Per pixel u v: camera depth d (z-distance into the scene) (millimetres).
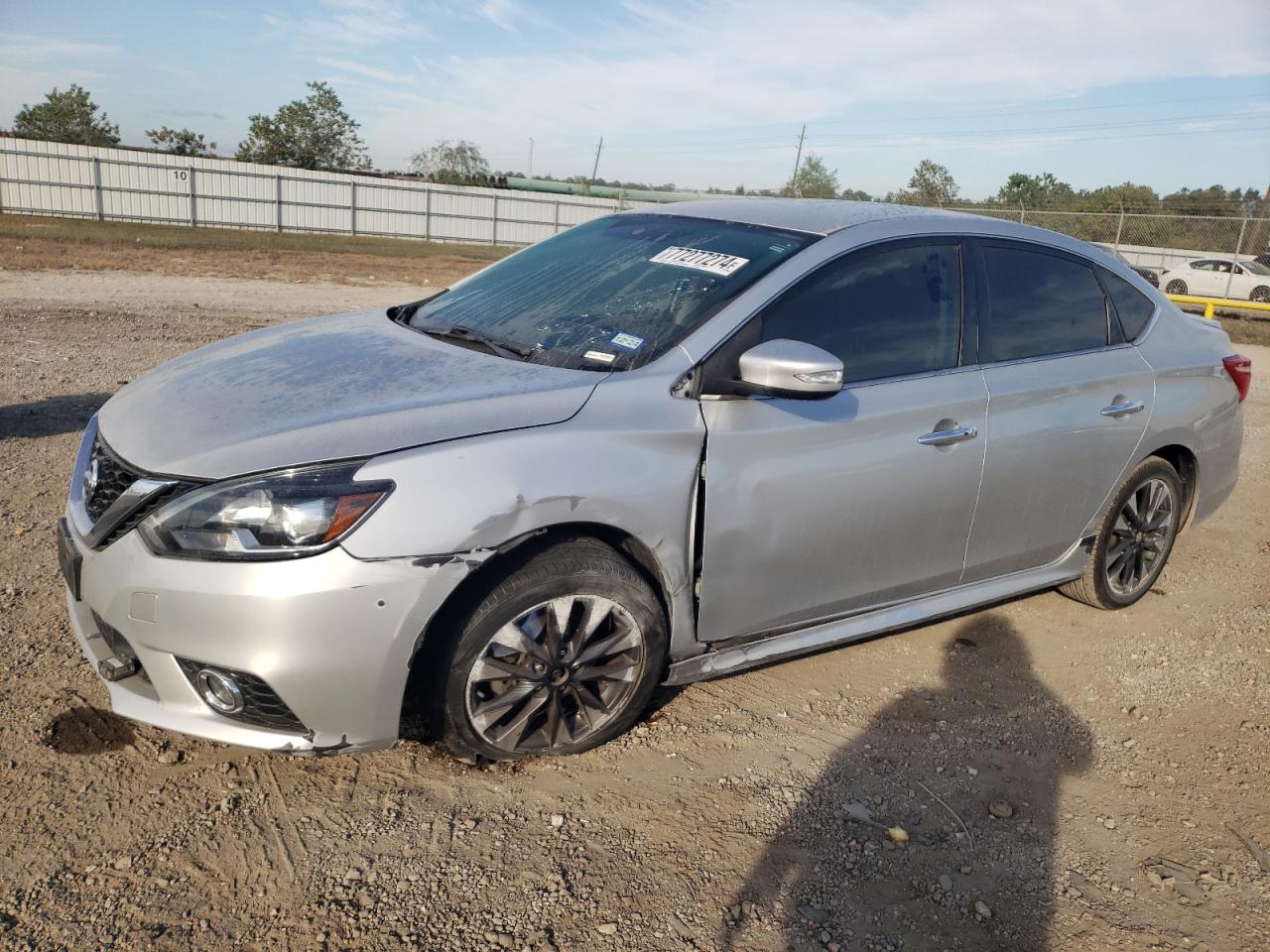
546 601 2639
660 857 2561
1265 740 3457
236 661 2332
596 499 2607
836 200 3754
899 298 3320
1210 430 4359
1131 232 26609
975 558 3609
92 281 14844
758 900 2445
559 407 2668
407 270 21750
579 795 2779
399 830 2568
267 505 2324
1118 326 4043
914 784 3006
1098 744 3350
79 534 2602
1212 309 21562
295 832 2529
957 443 3338
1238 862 2770
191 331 10281
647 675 2900
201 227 32250
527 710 2750
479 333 3279
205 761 2781
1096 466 3873
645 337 2982
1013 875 2641
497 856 2506
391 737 2529
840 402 3078
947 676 3721
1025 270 3730
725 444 2840
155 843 2443
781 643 3201
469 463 2463
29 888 2256
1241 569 5203
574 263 3598
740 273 3125
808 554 3088
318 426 2479
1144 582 4426
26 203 31125
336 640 2344
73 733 2848
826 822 2777
